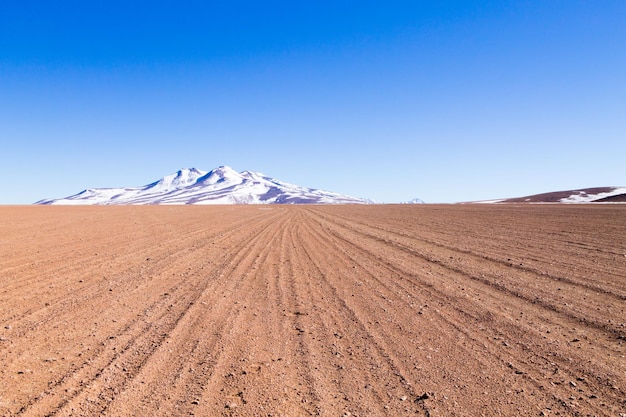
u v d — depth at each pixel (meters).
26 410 4.58
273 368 5.84
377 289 10.66
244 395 5.04
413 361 6.14
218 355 6.26
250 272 12.68
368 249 17.70
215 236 22.17
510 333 7.37
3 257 14.55
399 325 7.81
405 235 22.62
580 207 44.94
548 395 5.12
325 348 6.62
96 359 6.03
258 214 44.38
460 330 7.54
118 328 7.41
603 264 13.23
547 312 8.59
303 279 11.80
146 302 9.16
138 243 18.78
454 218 34.22
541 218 31.39
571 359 6.23
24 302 9.01
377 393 5.14
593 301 9.27
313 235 23.06
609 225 24.83
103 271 12.39
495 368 5.91
